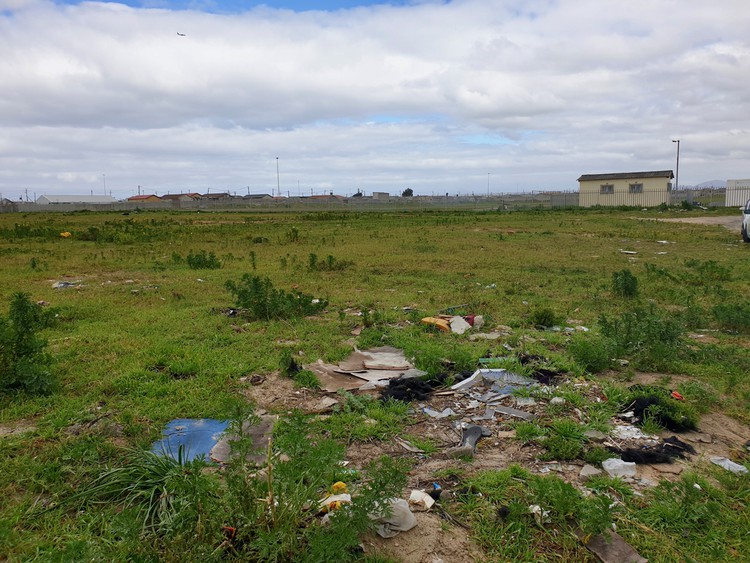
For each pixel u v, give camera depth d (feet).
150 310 28.78
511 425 15.23
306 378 18.08
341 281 37.88
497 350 21.12
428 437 14.60
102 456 13.25
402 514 10.68
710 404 16.80
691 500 11.14
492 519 11.05
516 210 159.43
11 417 15.46
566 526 10.69
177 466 12.16
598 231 79.51
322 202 253.85
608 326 22.26
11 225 110.11
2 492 11.72
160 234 78.13
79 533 10.34
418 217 128.26
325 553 8.90
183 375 19.01
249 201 273.75
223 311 28.78
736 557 10.10
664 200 159.53
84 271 43.47
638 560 9.82
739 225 90.17
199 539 8.98
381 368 19.76
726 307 26.45
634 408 16.01
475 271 42.24
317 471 9.91
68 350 21.43
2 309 29.12
